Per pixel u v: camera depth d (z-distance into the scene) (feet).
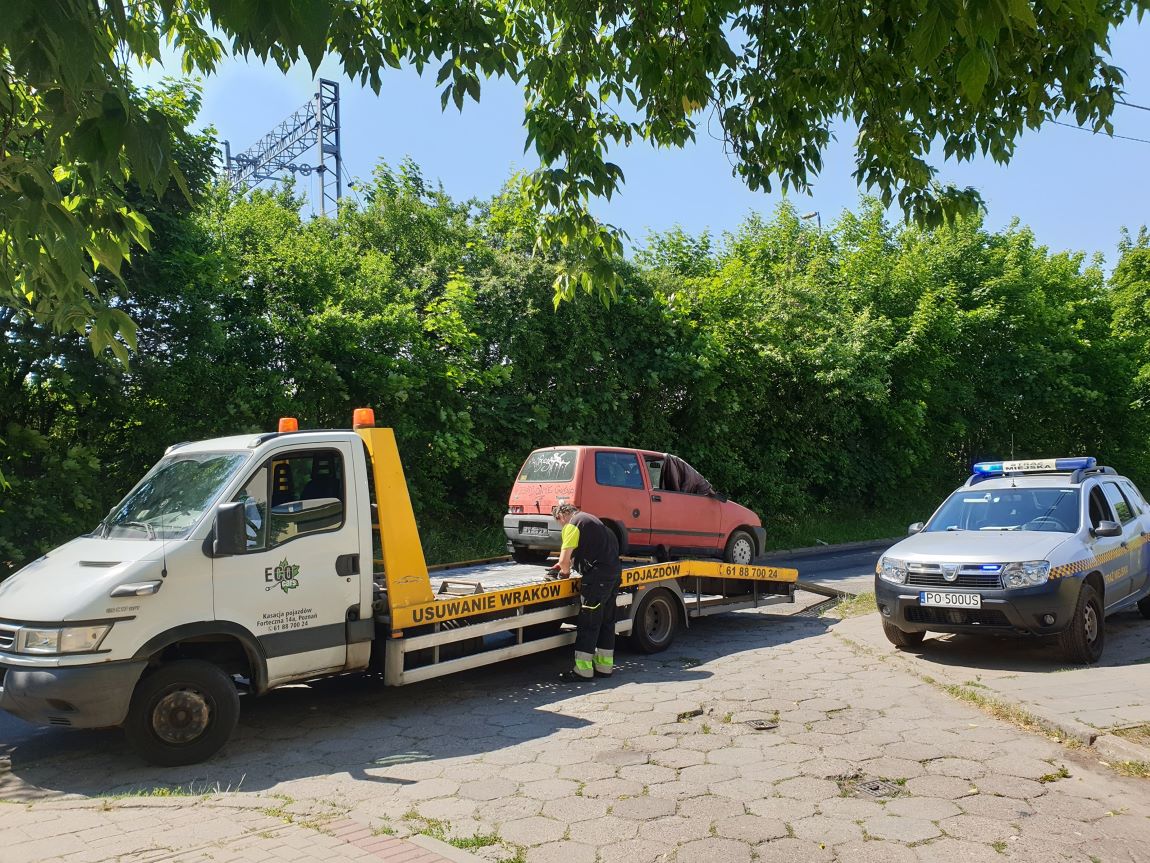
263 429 40.96
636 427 61.05
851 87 20.16
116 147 8.30
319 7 7.50
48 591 18.47
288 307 43.80
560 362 54.65
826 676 25.49
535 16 22.27
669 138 23.65
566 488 34.17
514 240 56.03
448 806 15.89
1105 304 110.83
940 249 92.99
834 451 77.00
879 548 69.26
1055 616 24.95
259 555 20.24
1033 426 101.45
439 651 23.99
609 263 22.59
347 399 43.88
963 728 20.04
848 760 18.02
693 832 14.56
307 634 20.90
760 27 21.15
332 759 18.98
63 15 7.34
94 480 35.47
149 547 19.06
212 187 45.06
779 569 35.65
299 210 58.13
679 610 31.07
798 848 13.88
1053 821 14.71
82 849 13.42
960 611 25.81
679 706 22.54
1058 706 20.51
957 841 14.01
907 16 17.25
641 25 20.94
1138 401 107.65
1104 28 17.53
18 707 18.02
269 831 14.20
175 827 14.40
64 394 35.40
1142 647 28.32
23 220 9.46
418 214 58.13
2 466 33.12
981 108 19.40
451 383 47.62
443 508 50.90
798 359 70.08
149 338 37.65
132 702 18.38
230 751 19.75
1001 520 29.48
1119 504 31.71
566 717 21.90
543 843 14.21
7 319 31.96
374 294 47.24
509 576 29.76
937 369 82.69
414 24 18.90
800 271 84.58
